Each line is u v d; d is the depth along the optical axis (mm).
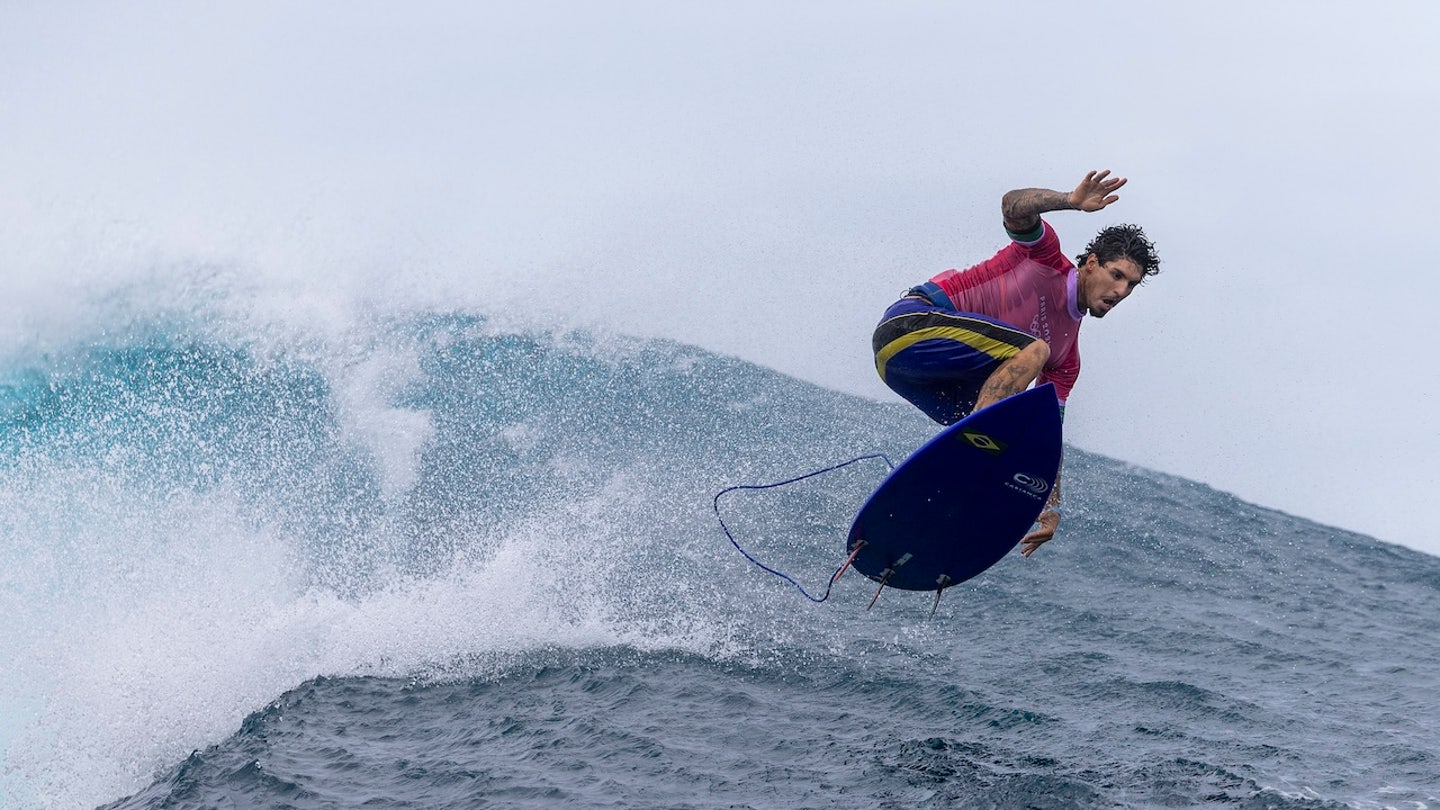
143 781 24969
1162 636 31906
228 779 22625
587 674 27125
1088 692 26906
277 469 39406
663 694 26031
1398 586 40781
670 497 41000
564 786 21641
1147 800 20922
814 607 32312
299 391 44969
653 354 54656
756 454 46406
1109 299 21719
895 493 21031
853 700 26000
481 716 25094
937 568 22484
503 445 43438
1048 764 22516
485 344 50906
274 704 26000
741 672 27500
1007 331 21656
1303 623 34750
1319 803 20781
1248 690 27734
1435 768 22656
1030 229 21531
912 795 21078
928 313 21891
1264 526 47625
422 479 40062
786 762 22656
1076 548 41156
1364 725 25344
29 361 43000
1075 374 23219
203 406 42969
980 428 20172
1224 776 22016
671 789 21500
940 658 28953
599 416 47656
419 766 22766
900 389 23078
